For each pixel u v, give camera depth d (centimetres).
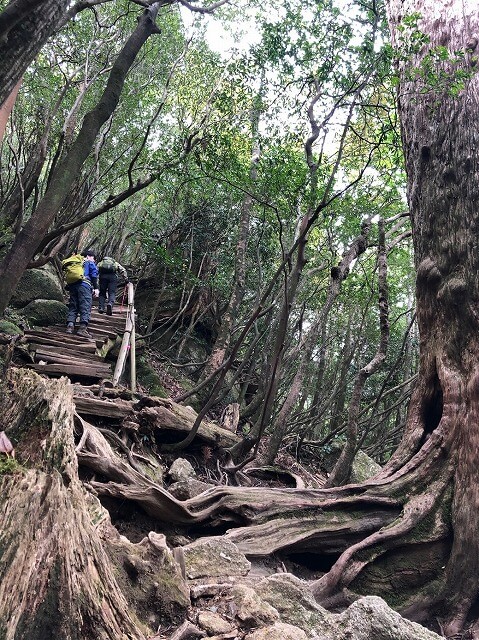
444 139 570
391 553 450
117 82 433
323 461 1056
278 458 890
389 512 484
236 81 751
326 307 726
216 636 248
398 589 439
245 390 1123
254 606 266
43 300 947
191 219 1288
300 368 762
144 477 444
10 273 366
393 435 1170
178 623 262
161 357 1151
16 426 258
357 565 430
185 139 673
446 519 469
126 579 264
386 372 1399
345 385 1189
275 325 1062
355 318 1403
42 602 194
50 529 209
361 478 799
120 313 1142
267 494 479
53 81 1059
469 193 541
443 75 518
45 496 217
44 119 960
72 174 398
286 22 670
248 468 679
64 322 947
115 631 209
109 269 1090
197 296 1292
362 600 275
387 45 533
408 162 618
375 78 653
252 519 451
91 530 234
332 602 410
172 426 618
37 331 813
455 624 427
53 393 276
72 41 1116
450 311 529
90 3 385
